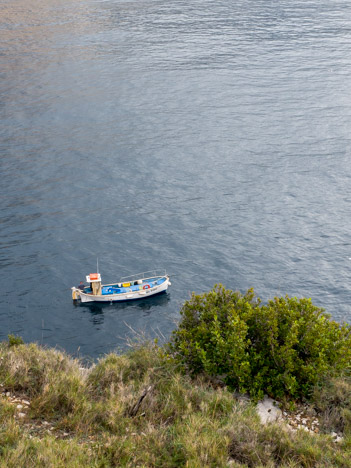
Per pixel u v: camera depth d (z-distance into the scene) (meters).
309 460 9.63
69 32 146.88
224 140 82.31
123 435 9.77
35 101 97.31
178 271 49.12
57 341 39.47
